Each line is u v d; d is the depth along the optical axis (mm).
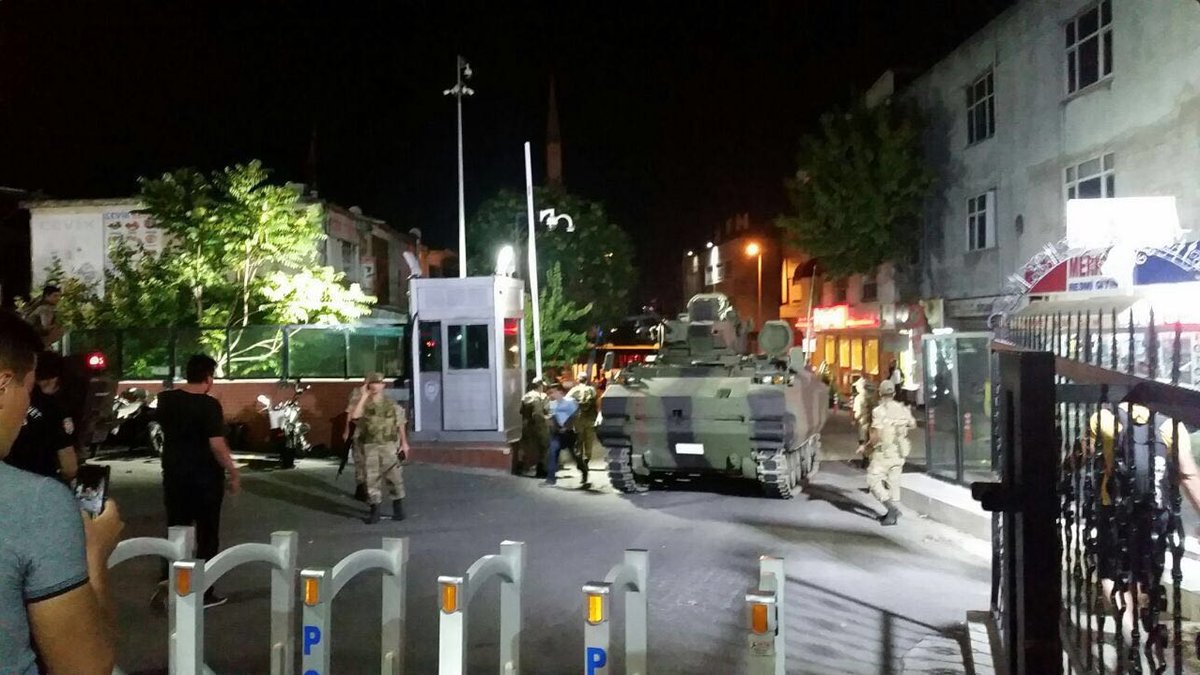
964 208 26703
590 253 43375
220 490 8469
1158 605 3238
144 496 14695
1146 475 4004
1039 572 3559
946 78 27562
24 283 32281
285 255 24109
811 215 30188
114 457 19406
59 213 28828
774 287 61031
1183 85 17234
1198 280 10016
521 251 41312
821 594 8938
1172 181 17609
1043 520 3555
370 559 5324
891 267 31594
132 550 5090
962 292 26797
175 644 4875
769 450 14438
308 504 14148
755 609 4012
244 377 20625
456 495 15227
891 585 9320
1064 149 21469
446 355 18234
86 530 2873
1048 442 3564
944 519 12727
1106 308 9602
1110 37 19781
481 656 7020
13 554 2311
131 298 23812
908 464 17766
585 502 14664
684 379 15539
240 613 8102
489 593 8961
